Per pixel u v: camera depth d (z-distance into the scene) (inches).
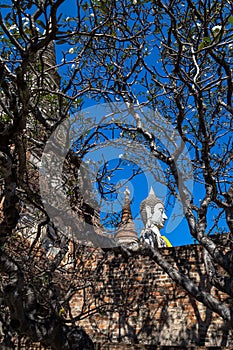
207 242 257.9
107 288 497.4
